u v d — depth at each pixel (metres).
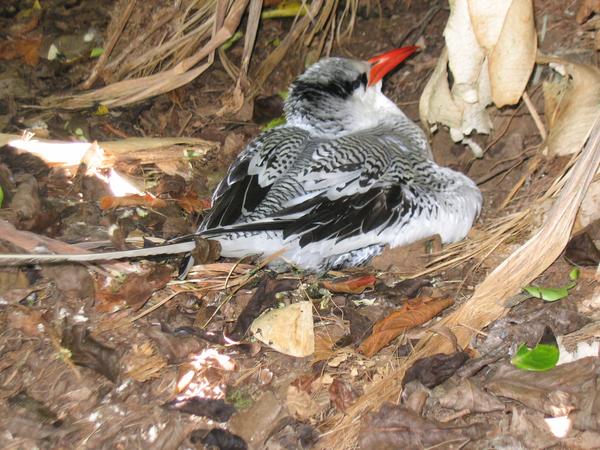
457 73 1.41
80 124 1.62
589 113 1.40
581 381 1.18
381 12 1.73
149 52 1.70
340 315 1.30
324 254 1.31
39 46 1.75
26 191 1.45
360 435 1.16
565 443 1.14
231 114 1.66
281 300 1.31
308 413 1.19
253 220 1.30
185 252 1.34
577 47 1.50
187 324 1.30
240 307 1.32
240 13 1.61
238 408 1.20
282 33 1.77
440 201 1.36
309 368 1.24
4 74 1.71
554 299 1.26
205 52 1.63
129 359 1.25
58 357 1.25
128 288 1.32
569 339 1.23
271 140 1.41
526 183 1.46
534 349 1.21
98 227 1.43
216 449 1.17
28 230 1.40
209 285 1.34
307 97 1.47
